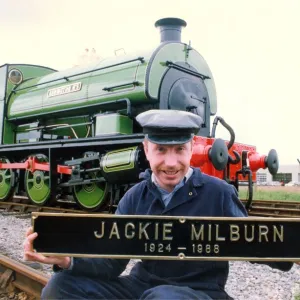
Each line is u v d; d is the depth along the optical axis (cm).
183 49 773
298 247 175
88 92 805
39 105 914
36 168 873
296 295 329
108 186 762
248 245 175
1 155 1002
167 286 184
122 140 689
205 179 204
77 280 196
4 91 1006
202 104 788
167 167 190
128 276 216
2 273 384
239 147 736
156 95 710
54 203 956
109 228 177
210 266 198
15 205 895
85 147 791
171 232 176
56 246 176
